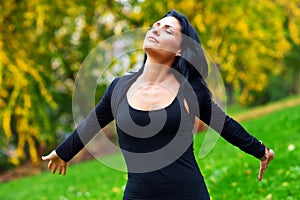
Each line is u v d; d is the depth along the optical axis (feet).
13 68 48.52
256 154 13.30
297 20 61.87
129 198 12.28
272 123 53.88
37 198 42.37
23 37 55.21
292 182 26.32
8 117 48.01
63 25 59.77
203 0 55.31
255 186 27.37
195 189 11.99
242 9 55.72
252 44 57.62
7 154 74.79
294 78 135.85
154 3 53.72
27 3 53.52
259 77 62.75
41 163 75.87
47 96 50.67
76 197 37.35
